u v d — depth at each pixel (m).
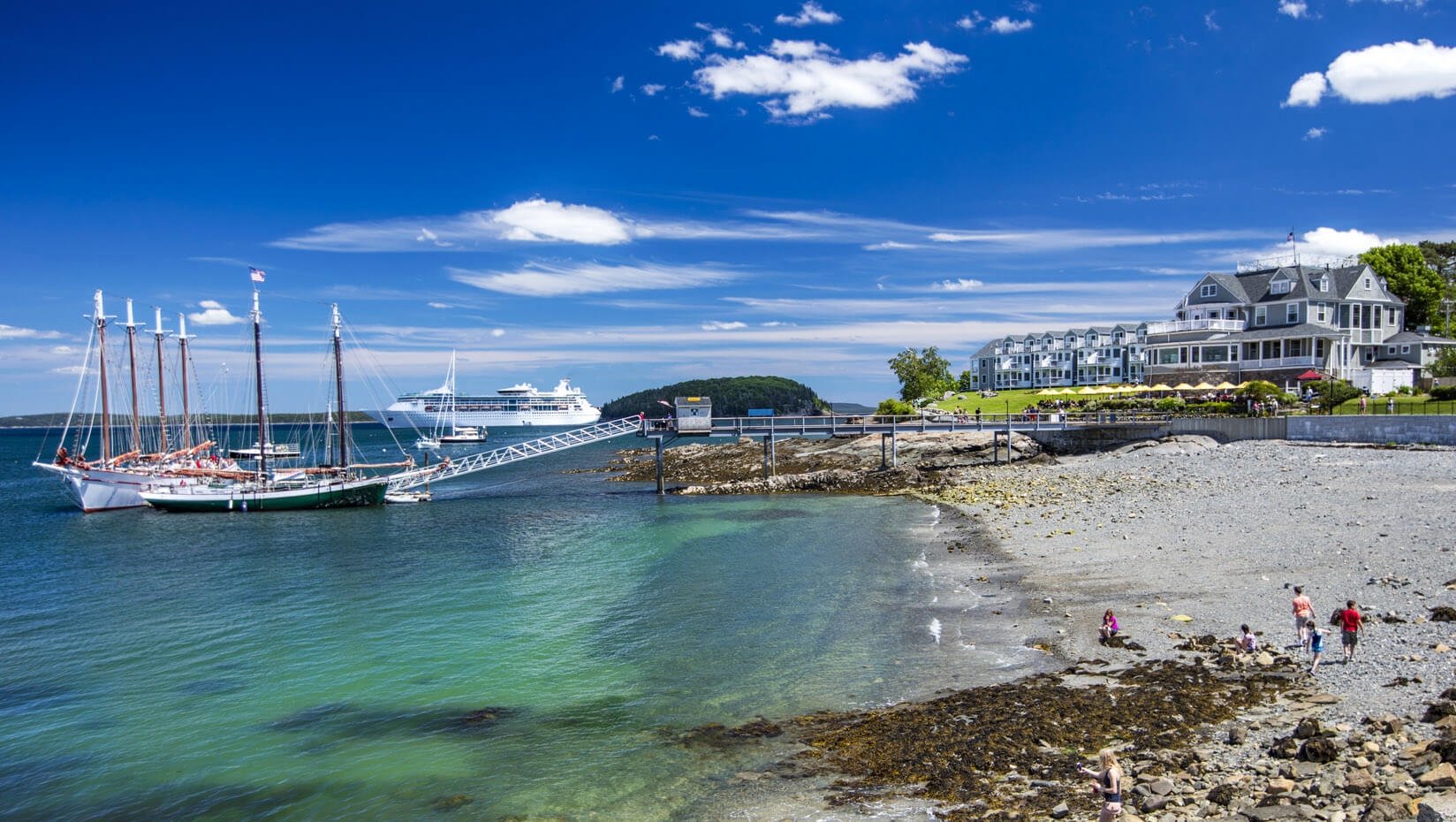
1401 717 14.66
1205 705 16.69
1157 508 40.19
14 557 43.72
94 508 63.66
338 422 73.50
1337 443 51.66
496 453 66.19
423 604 30.86
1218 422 60.91
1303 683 17.25
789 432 66.62
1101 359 110.00
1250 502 38.53
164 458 76.00
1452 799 11.11
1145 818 12.18
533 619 28.30
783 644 24.16
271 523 55.25
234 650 25.78
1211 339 84.31
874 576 32.19
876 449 74.38
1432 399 60.56
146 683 22.91
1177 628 22.45
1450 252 108.00
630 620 27.62
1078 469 58.81
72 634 27.95
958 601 27.64
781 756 16.70
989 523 41.97
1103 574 29.22
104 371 71.44
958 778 14.75
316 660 24.48
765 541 41.47
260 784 16.72
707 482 74.00
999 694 18.72
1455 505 31.94
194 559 41.91
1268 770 13.34
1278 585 25.09
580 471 95.25
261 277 65.31
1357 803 11.68
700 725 18.66
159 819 15.43
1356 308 83.94
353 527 52.62
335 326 72.00
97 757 18.19
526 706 20.38
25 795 16.48
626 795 15.44
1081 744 15.59
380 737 18.84
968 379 141.25
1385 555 26.44
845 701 19.52
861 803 14.30
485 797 15.74
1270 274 88.31
